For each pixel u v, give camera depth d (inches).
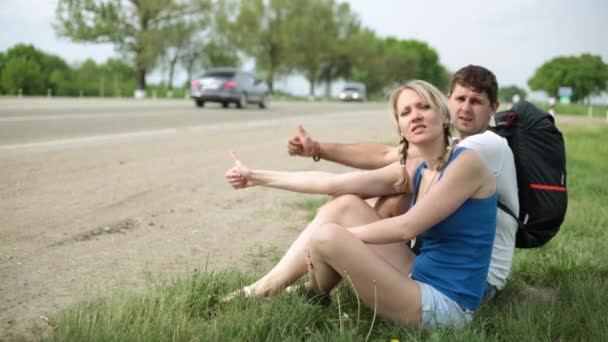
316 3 2637.8
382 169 122.5
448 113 107.0
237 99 955.3
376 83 3309.5
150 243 173.3
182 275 143.0
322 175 125.0
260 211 229.6
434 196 102.3
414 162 116.7
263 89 1036.5
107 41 1710.1
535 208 119.7
